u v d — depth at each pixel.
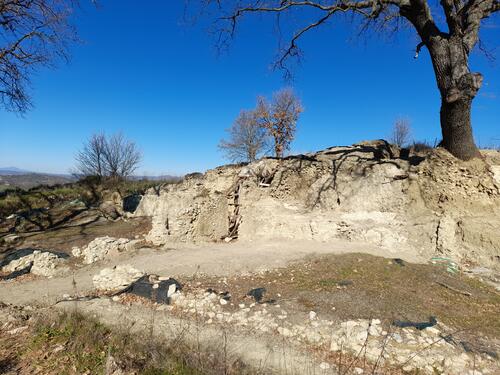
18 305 8.41
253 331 5.98
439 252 10.55
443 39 11.85
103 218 19.73
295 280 8.43
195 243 13.38
